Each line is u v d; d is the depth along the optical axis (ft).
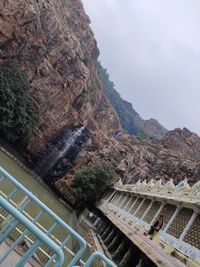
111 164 193.77
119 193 143.95
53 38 203.10
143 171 204.95
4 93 157.58
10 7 165.48
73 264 17.08
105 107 343.87
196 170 209.87
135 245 65.26
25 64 188.85
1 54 173.88
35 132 182.29
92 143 210.79
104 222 121.08
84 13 348.18
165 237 64.85
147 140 283.59
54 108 194.18
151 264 56.54
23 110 166.20
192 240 54.39
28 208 60.23
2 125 159.33
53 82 195.83
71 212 154.20
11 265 20.53
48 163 183.73
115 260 74.23
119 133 356.18
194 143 322.34
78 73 213.46
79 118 219.41
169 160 221.66
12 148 171.94
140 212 94.12
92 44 347.56
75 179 166.50
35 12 179.01
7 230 12.90
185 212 64.69
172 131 336.90
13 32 174.81
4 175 18.94
